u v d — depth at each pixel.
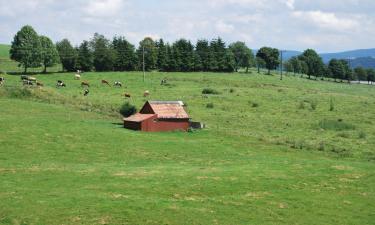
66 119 85.88
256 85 171.38
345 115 118.12
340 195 51.06
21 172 52.25
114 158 64.00
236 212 42.88
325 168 62.28
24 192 43.78
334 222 42.50
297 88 173.62
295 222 41.69
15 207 39.47
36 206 40.03
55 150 65.38
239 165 62.69
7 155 60.81
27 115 86.94
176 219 39.62
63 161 60.25
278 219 42.03
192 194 47.19
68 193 44.28
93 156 64.12
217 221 40.09
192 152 70.19
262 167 61.38
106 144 70.94
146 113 91.50
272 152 73.56
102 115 98.12
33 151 63.78
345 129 99.81
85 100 113.50
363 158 72.12
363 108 131.38
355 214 45.09
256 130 94.44
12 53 176.88
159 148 71.31
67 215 38.53
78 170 54.78
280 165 63.19
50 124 79.12
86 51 192.62
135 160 63.66
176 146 73.31
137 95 130.12
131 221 38.44
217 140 80.00
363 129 100.25
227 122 101.50
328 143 82.94
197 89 149.12
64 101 107.38
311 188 52.81
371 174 60.50
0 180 48.03
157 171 56.09
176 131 87.94
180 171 56.66
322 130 97.00
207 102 126.19
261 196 48.38
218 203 45.03
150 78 174.12
